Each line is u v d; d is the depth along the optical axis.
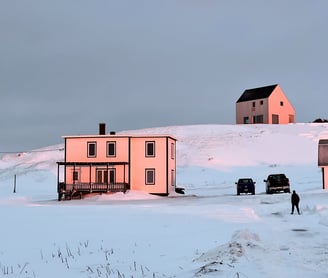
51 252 15.41
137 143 52.88
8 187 74.38
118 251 14.97
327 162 48.00
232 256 11.89
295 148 96.38
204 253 13.40
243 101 122.06
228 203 36.38
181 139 107.06
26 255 15.02
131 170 52.56
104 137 53.09
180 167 85.19
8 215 28.09
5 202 44.81
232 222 22.23
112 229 20.48
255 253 12.41
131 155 52.72
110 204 39.38
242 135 106.00
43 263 13.75
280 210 28.44
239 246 12.78
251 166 85.12
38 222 23.81
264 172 78.38
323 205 27.91
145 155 52.53
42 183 79.62
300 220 22.84
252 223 21.58
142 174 52.44
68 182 52.75
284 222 21.92
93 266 12.92
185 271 11.26
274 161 88.69
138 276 11.27
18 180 82.81
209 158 89.50
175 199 43.91
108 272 12.01
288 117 119.81
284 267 10.79
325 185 48.03
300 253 12.54
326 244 14.20
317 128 111.12
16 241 17.64
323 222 20.88
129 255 14.20
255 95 120.56
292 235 16.55
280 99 118.19
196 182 72.44
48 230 20.55
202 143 101.62
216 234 17.88
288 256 12.09
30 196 55.16
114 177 52.53
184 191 57.28
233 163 87.12
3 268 13.22
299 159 89.62
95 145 53.25
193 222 22.59
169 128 120.75
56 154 105.81
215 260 11.62
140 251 14.76
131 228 20.69
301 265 11.00
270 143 99.44
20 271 12.79
